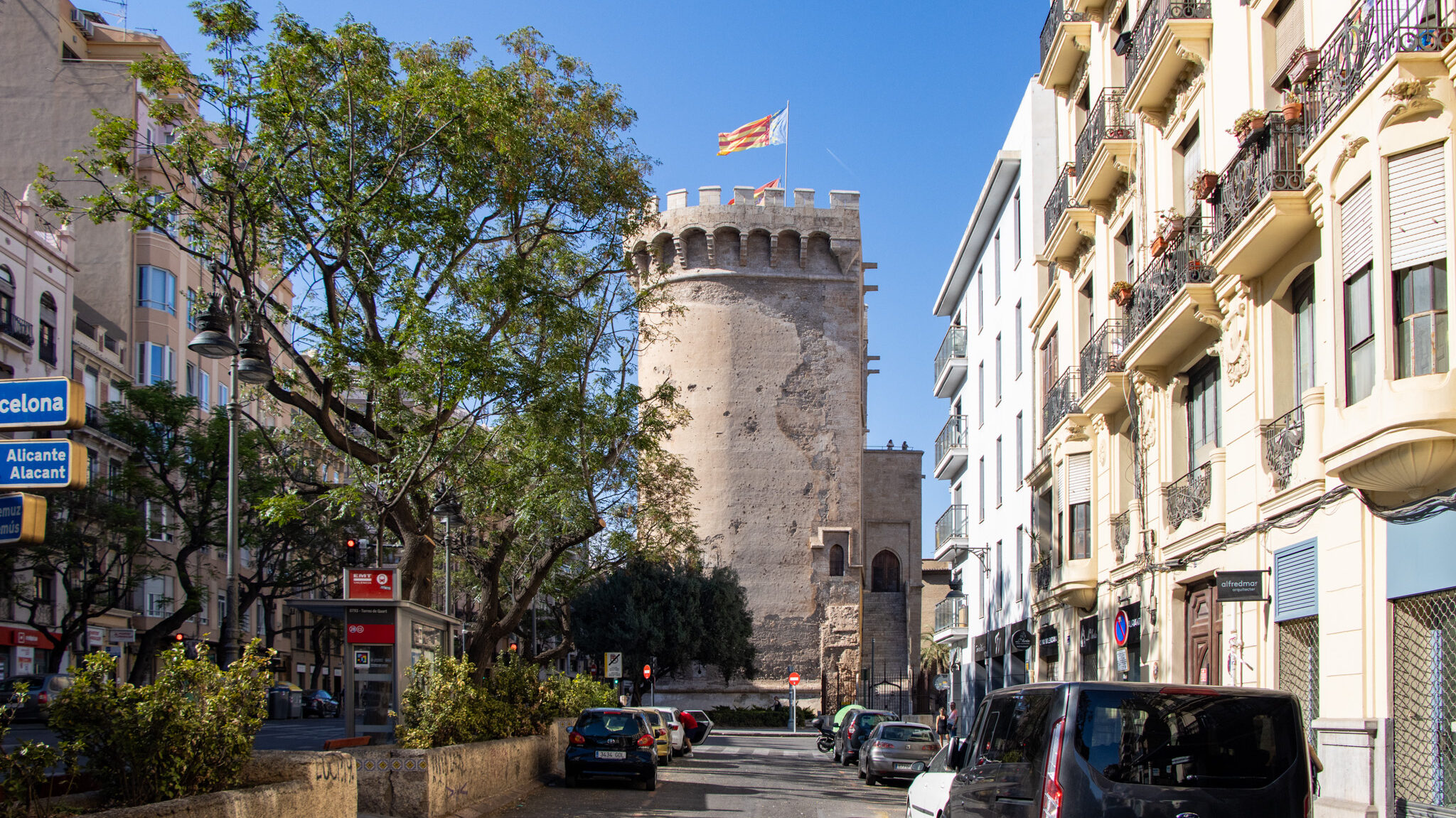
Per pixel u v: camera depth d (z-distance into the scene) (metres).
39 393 8.85
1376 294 10.91
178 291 52.06
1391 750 11.30
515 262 19.83
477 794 15.97
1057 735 7.21
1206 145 16.77
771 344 64.81
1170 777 7.05
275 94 17.97
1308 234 13.41
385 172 18.95
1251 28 15.25
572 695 29.50
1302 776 7.14
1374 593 11.81
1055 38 24.28
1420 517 10.61
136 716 8.42
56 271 41.72
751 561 62.78
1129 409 20.23
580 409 21.36
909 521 68.88
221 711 9.11
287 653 67.19
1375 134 11.02
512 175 20.28
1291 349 14.42
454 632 20.55
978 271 40.47
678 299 65.50
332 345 18.05
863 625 66.69
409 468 18.92
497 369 18.09
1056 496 25.55
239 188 17.58
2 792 7.62
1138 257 19.92
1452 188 10.28
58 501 37.97
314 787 9.96
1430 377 10.21
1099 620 22.81
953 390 46.41
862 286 68.69
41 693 31.25
